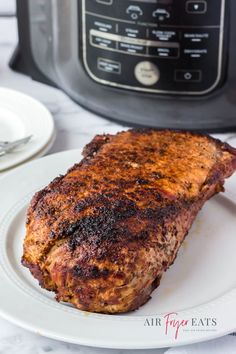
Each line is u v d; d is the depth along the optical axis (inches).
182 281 24.2
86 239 22.1
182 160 25.0
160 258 22.5
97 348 22.7
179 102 31.9
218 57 30.8
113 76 32.4
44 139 31.6
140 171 24.3
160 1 29.9
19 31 36.3
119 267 21.6
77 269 21.8
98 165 24.6
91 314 22.2
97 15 31.4
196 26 30.2
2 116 33.6
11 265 24.6
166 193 23.4
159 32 30.6
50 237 22.4
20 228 26.5
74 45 33.1
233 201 27.8
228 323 22.0
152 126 32.9
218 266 24.9
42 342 23.0
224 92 31.4
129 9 30.5
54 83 36.8
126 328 21.7
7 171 29.9
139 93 32.3
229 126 32.6
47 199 23.5
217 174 25.1
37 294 23.1
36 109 33.7
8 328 23.3
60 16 33.1
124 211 22.6
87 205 22.9
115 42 31.5
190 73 31.2
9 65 38.7
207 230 26.5
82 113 35.1
